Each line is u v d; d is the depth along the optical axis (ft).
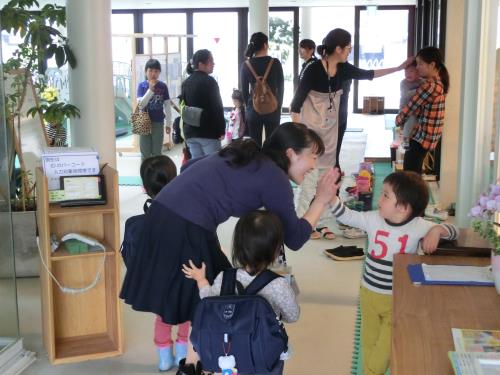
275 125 20.61
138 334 11.77
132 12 51.19
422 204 8.43
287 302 7.34
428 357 5.36
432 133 18.01
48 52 14.56
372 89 51.96
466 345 5.47
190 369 8.81
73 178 10.55
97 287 11.25
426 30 31.19
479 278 7.24
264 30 35.32
